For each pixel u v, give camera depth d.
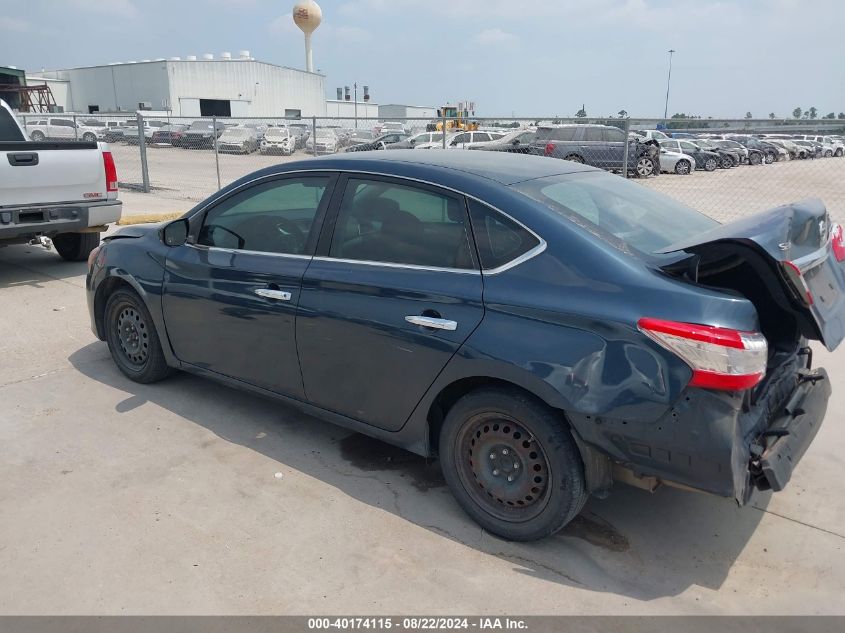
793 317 3.10
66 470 3.67
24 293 7.12
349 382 3.50
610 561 3.01
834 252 3.33
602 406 2.69
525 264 2.95
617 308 2.70
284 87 71.56
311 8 72.31
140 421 4.25
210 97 65.25
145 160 16.17
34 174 7.00
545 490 2.97
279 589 2.79
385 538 3.14
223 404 4.52
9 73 47.41
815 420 3.15
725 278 3.06
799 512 3.39
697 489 2.64
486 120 10.43
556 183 3.41
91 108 68.38
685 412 2.57
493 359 2.91
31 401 4.51
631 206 3.49
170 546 3.05
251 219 3.96
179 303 4.24
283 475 3.66
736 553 3.07
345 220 3.54
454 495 3.29
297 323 3.61
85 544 3.05
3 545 3.03
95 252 4.89
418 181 3.34
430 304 3.13
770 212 3.05
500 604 2.73
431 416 3.34
